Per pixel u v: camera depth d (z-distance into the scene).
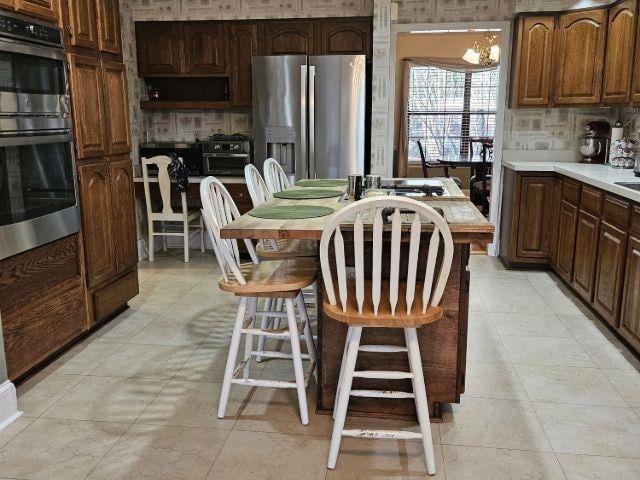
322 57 4.91
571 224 4.14
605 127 4.86
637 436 2.28
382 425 2.36
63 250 2.98
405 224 2.20
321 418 2.43
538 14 4.65
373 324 1.97
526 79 4.77
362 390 2.27
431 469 2.04
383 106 5.03
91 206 3.24
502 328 3.46
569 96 4.67
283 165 5.14
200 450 2.19
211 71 5.30
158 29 5.28
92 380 2.79
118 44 3.62
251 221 2.34
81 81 3.11
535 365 2.94
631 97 3.99
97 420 2.41
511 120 5.17
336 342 2.39
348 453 2.18
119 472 2.06
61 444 2.23
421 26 5.02
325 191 3.28
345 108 4.97
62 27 2.96
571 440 2.25
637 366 2.93
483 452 2.17
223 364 2.98
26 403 2.55
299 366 2.36
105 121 3.39
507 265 4.92
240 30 5.20
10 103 2.49
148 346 3.21
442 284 1.98
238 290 2.31
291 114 5.02
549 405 2.53
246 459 2.14
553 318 3.64
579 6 4.48
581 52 4.55
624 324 3.14
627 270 3.10
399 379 2.39
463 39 8.97
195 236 5.82
